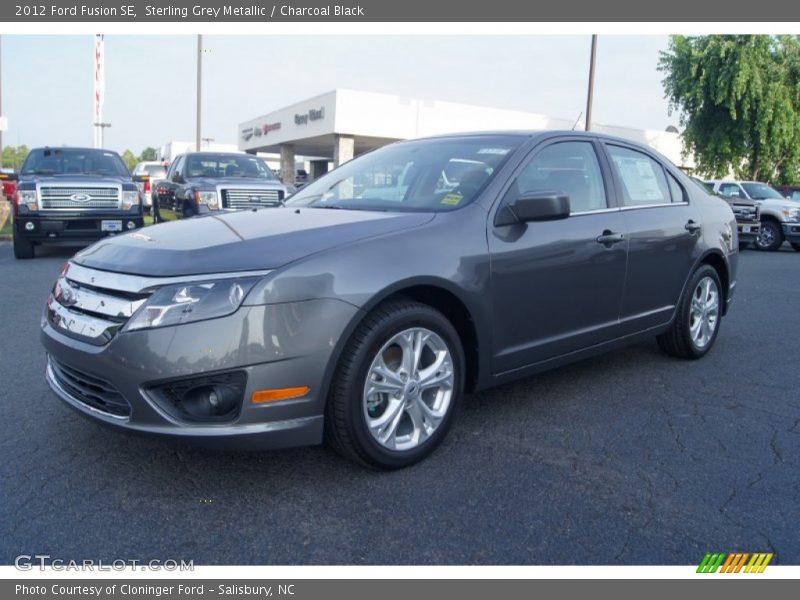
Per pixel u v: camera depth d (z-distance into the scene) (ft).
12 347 17.99
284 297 9.66
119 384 9.75
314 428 10.03
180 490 10.40
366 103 99.14
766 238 57.36
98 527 9.38
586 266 13.73
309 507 9.96
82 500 10.07
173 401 9.69
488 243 11.96
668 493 10.60
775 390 15.64
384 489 10.53
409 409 11.14
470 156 13.65
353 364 10.18
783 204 56.65
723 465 11.61
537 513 9.92
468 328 11.94
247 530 9.37
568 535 9.38
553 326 13.35
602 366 17.26
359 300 10.12
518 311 12.55
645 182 16.21
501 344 12.39
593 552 9.02
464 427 13.05
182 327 9.45
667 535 9.43
